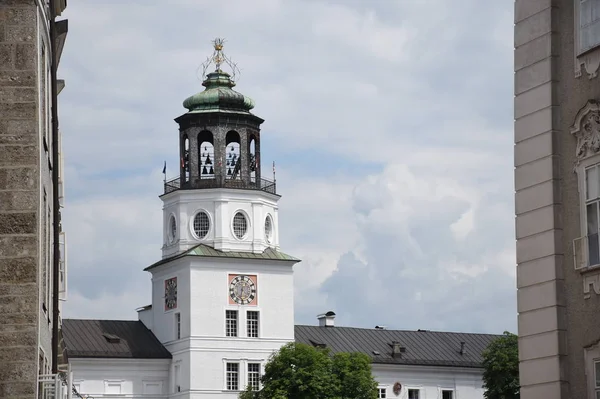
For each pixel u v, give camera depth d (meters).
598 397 45.22
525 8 49.66
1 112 42.91
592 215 46.09
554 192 47.62
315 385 150.38
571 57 47.62
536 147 48.59
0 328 42.22
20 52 43.16
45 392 45.34
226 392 171.25
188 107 180.75
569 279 46.91
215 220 176.38
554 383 46.75
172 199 179.12
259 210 178.38
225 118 179.25
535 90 48.84
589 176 46.31
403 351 191.75
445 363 191.50
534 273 48.19
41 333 44.53
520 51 49.75
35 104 43.09
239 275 174.50
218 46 184.50
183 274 174.00
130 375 173.12
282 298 176.38
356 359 155.12
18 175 42.81
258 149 181.12
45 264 47.50
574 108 47.31
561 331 46.88
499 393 162.88
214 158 178.12
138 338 177.50
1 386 41.94
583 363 46.00
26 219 42.69
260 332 174.25
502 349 163.00
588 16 46.97
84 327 177.12
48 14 49.12
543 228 47.94
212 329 172.12
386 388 187.25
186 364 171.00
